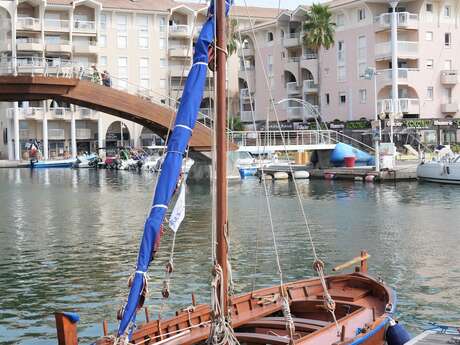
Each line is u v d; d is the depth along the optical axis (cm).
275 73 8538
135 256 2322
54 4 8512
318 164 6209
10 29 8369
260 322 1218
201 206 3834
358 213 3369
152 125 4594
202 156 5247
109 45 9006
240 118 8888
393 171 5191
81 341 1414
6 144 9144
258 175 6009
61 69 4781
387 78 6912
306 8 7862
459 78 7131
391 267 2055
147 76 9206
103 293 1803
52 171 7950
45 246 2545
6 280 1966
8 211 3759
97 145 9219
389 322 1188
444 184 4941
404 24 6900
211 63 1016
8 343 1410
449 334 1177
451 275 1938
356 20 7350
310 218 3212
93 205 4038
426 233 2692
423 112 7031
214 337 978
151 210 929
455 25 7181
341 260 2177
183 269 2067
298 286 1412
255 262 2153
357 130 7019
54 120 9031
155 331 1123
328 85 7788
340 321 1205
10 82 4031
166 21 9262
